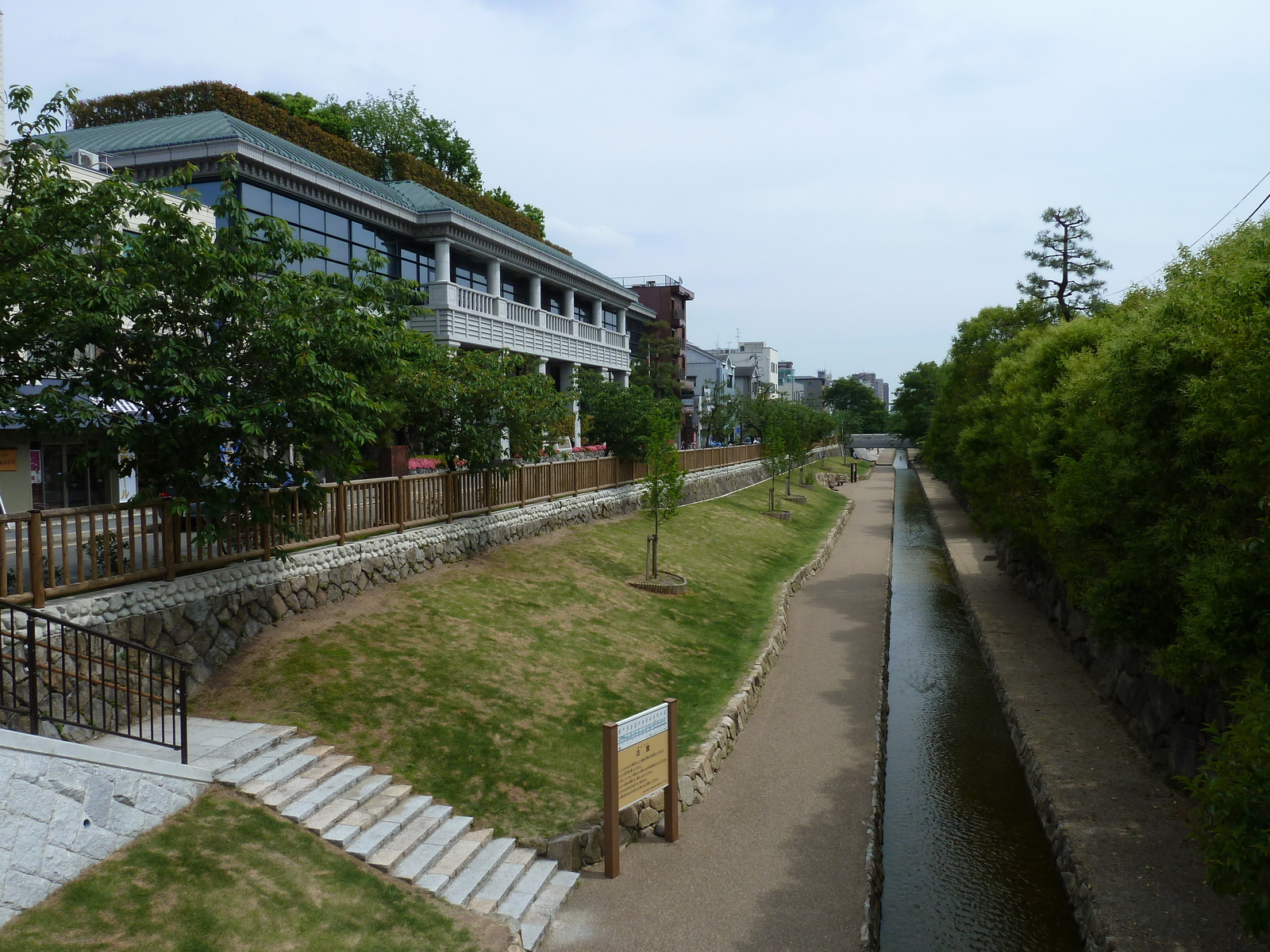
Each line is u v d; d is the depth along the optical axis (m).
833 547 35.22
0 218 9.78
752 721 14.77
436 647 13.23
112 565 10.88
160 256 10.27
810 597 25.06
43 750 6.61
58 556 11.09
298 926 7.07
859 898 9.20
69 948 6.11
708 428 58.12
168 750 9.04
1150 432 11.01
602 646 15.47
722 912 8.93
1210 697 11.21
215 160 22.22
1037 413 19.47
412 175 36.66
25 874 6.37
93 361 10.22
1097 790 11.78
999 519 24.77
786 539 32.78
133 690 9.95
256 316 10.88
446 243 30.02
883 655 18.94
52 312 9.55
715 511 34.34
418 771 10.11
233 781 8.57
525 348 34.59
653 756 10.23
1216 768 7.42
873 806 11.48
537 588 17.45
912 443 126.38
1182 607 11.03
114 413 10.66
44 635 8.90
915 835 11.73
